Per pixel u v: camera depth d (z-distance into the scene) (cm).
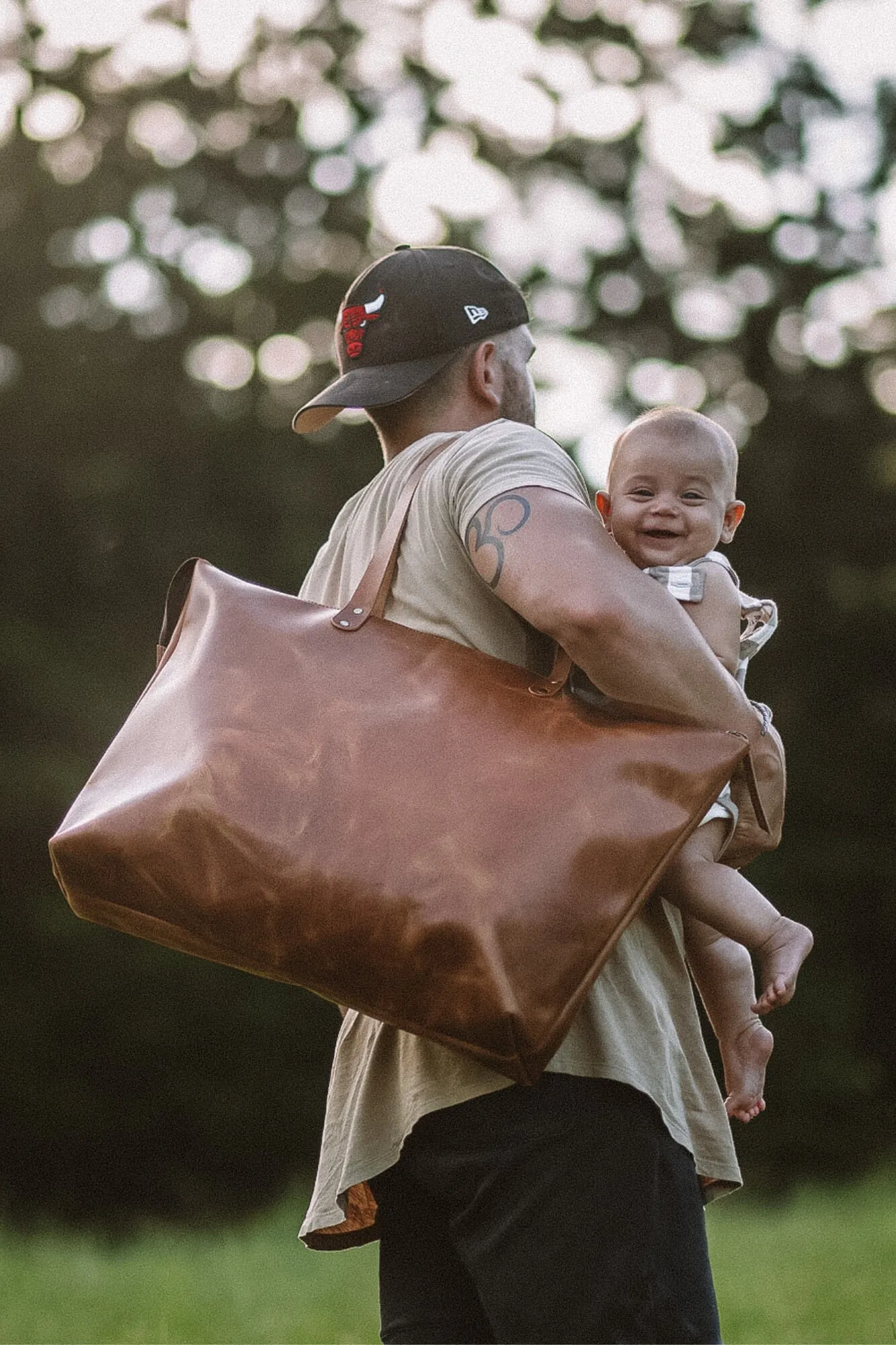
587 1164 237
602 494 308
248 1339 648
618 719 242
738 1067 273
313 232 2581
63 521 2289
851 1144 2111
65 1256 1102
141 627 2272
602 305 2681
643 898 231
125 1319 708
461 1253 246
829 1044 2142
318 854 233
